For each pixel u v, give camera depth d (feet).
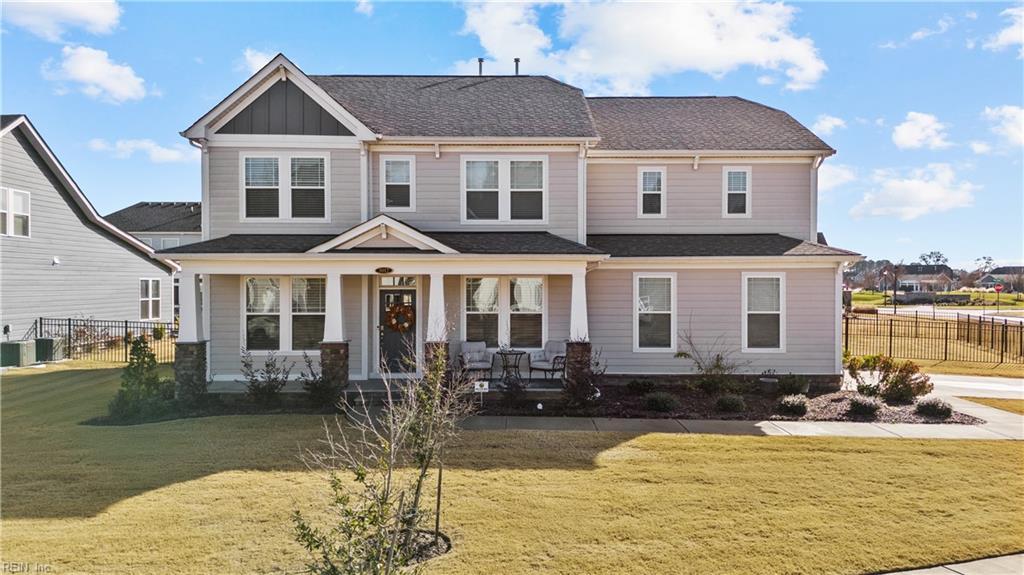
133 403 36.76
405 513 17.61
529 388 41.47
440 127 48.39
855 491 24.66
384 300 47.78
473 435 32.89
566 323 48.21
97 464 27.12
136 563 17.85
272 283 46.88
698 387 46.60
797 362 48.85
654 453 29.73
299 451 29.35
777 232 52.95
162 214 132.77
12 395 44.96
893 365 46.65
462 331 47.57
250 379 42.32
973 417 39.04
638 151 52.16
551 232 48.34
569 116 50.62
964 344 85.56
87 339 71.61
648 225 53.31
